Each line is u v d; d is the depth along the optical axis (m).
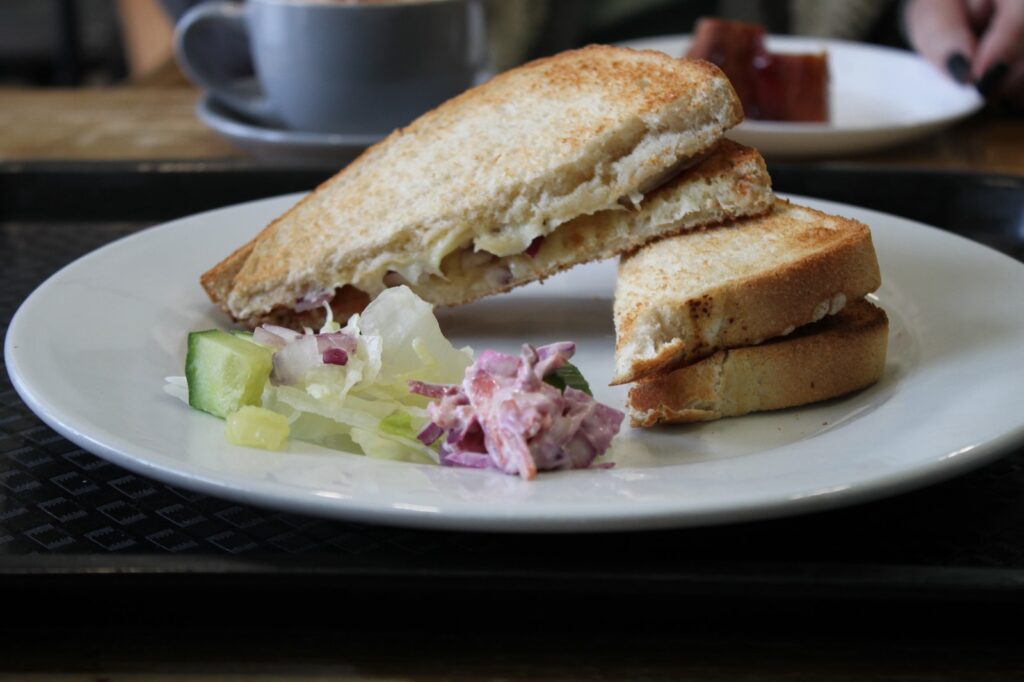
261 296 0.46
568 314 0.48
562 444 0.36
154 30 1.30
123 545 0.35
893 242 0.49
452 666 0.33
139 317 0.44
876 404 0.40
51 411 0.36
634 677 0.32
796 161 0.65
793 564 0.33
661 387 0.39
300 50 0.64
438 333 0.41
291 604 0.33
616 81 0.48
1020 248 0.55
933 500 0.36
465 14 0.66
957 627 0.33
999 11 0.76
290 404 0.38
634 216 0.46
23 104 0.79
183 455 0.35
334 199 0.48
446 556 0.33
